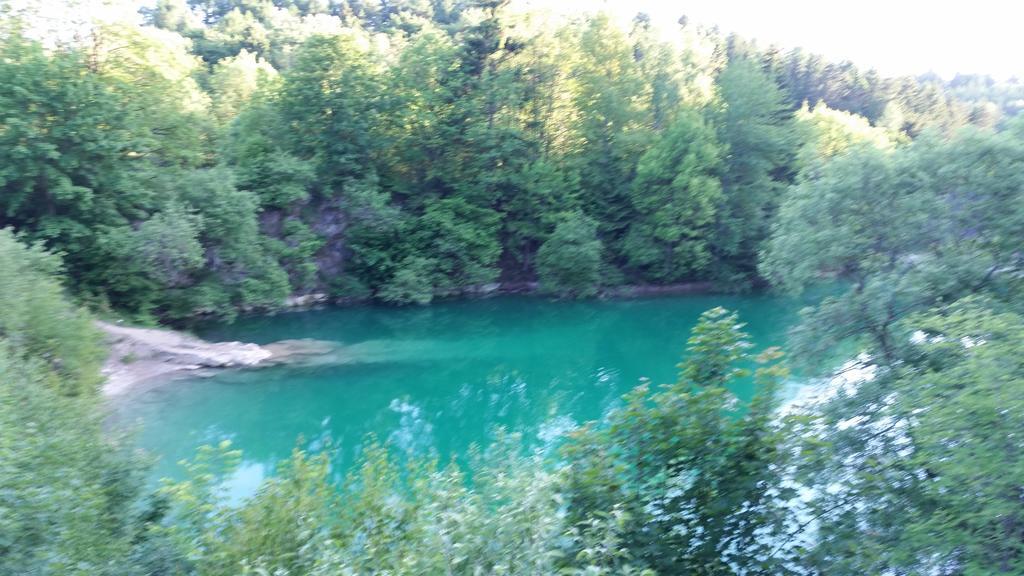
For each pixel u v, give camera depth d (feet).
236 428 78.95
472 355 114.62
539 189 163.84
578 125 175.63
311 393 92.48
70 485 32.71
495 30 166.71
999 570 25.80
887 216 49.44
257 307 142.10
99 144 106.42
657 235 161.79
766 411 32.83
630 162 174.81
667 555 30.48
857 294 47.96
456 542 23.32
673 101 179.83
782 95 178.29
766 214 167.84
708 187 156.15
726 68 184.03
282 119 157.07
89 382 71.51
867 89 275.18
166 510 37.91
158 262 111.34
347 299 154.71
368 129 159.74
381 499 33.24
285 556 29.09
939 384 30.35
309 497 33.86
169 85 125.59
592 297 163.84
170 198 118.42
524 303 158.71
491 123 169.17
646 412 33.19
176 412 82.89
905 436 35.96
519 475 28.30
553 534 23.53
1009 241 45.47
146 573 31.91
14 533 26.91
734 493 31.35
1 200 103.35
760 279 170.81
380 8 375.86
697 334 34.68
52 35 118.62
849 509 33.68
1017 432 25.73
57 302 72.18
